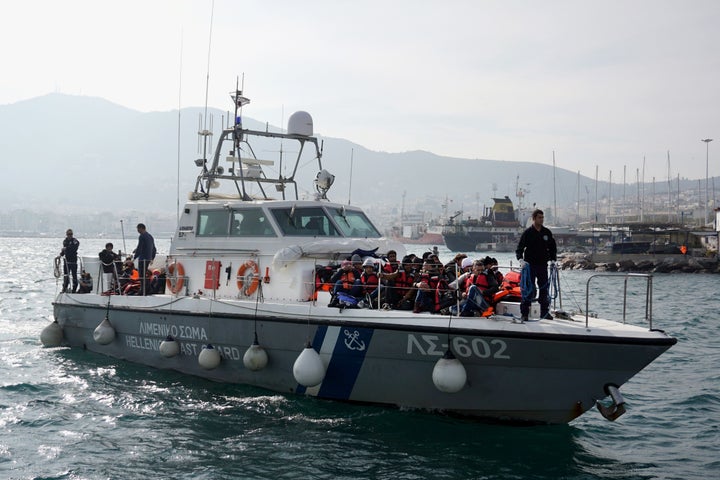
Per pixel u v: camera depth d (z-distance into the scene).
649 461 8.79
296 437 9.06
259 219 11.64
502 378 8.91
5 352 14.70
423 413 9.65
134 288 13.30
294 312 10.12
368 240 11.45
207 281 12.09
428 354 9.10
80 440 9.12
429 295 9.44
